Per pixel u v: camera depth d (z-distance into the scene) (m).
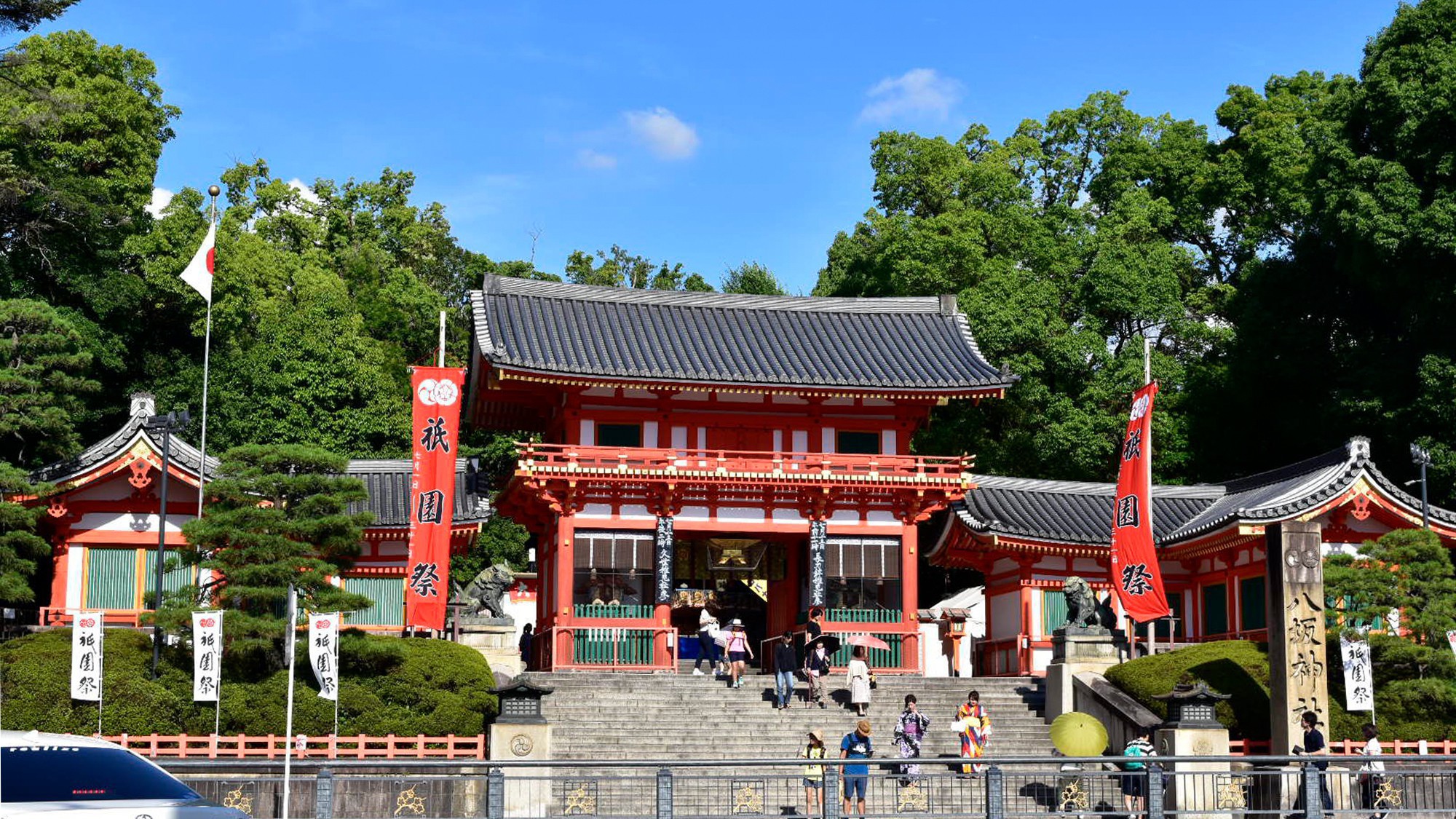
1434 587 37.12
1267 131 74.25
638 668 45.16
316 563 34.94
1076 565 49.38
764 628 52.91
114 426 64.94
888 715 39.84
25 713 32.22
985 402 65.69
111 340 63.09
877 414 49.59
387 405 64.12
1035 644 48.34
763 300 53.59
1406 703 36.75
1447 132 56.19
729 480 45.97
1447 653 36.31
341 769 30.19
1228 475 66.25
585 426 47.69
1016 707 41.47
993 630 51.69
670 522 46.50
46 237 61.28
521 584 66.06
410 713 34.97
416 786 30.23
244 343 70.88
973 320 64.56
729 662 43.22
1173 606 51.09
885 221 73.06
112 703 32.78
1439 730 36.22
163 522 36.81
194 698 32.84
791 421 49.09
